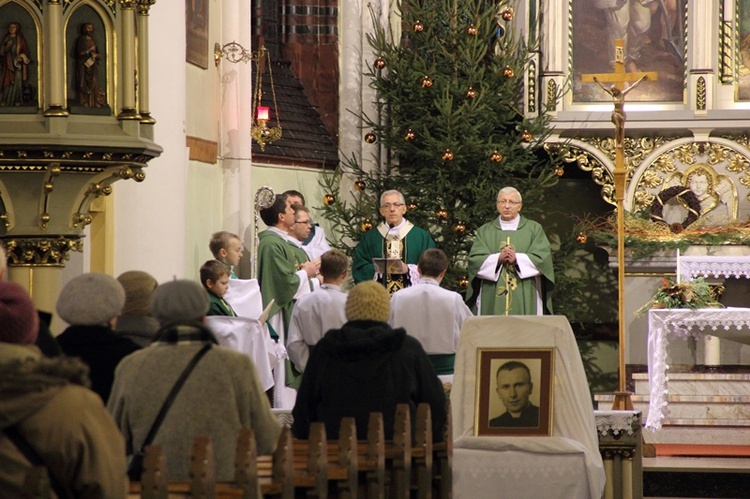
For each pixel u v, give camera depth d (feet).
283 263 45.75
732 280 57.77
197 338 19.92
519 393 31.53
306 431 25.45
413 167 58.59
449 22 58.03
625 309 58.54
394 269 44.73
